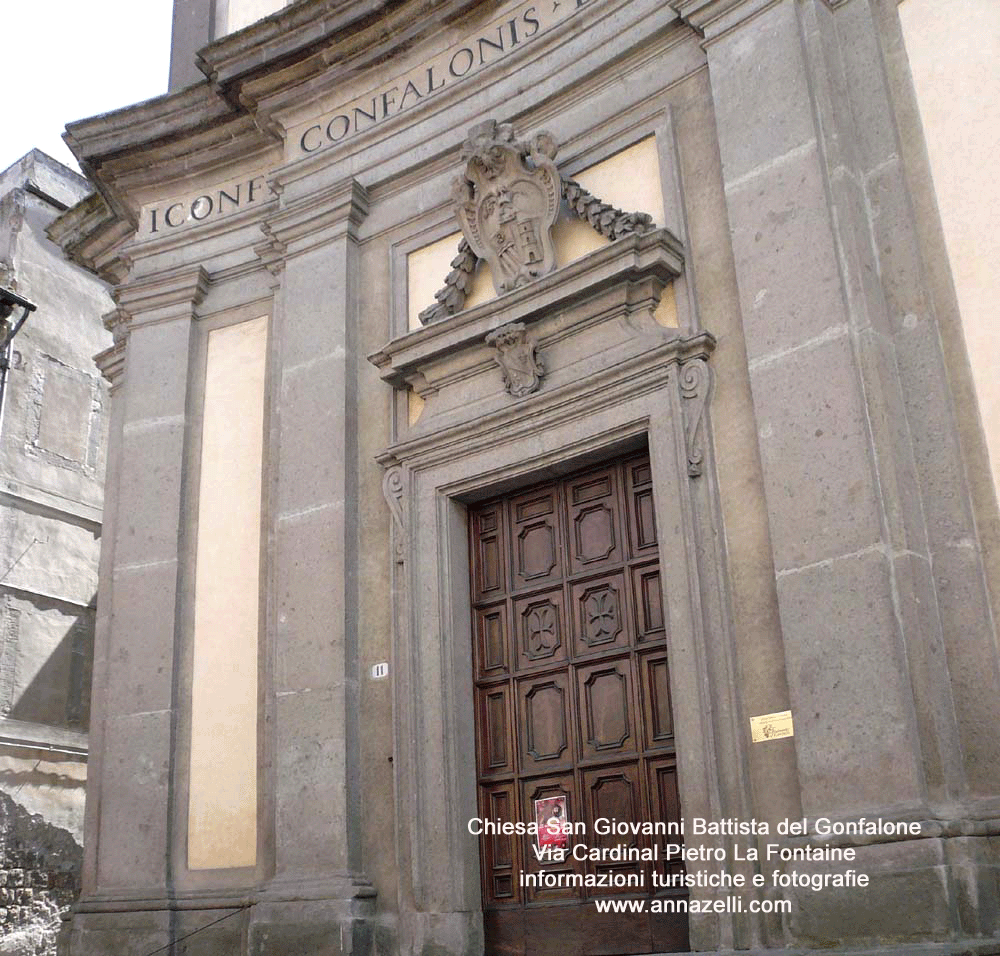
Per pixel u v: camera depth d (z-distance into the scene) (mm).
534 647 7652
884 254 6613
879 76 6902
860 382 6301
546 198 7961
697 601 6641
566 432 7543
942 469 6125
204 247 10234
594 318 7582
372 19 9188
